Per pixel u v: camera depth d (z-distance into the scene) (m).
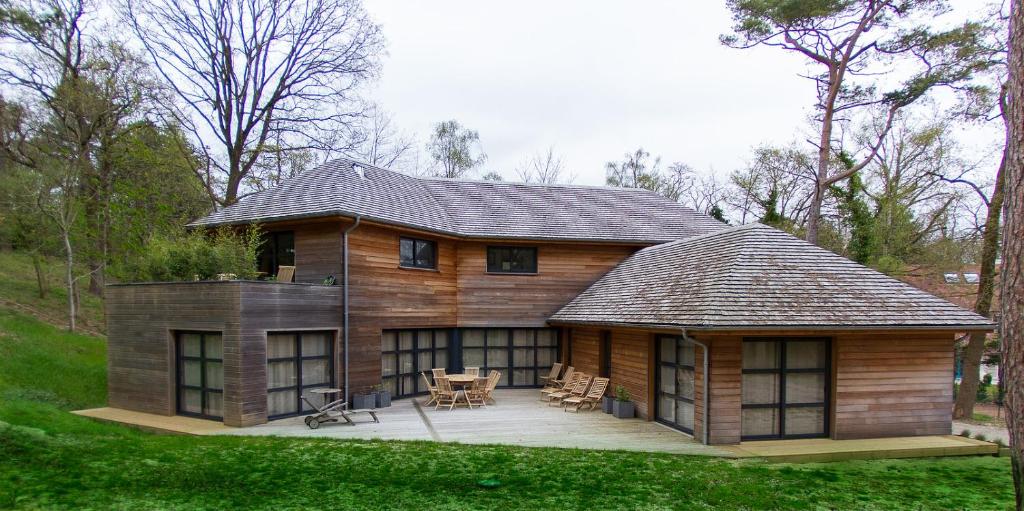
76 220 19.53
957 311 11.20
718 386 10.55
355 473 8.44
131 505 6.77
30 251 20.11
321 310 13.20
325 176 16.33
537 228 17.98
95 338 18.55
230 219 14.81
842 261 12.26
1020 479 5.02
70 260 18.19
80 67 21.12
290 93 24.88
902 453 10.34
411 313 15.74
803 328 10.12
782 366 11.03
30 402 11.80
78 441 9.45
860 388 11.12
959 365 27.80
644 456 9.78
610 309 14.32
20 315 17.72
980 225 21.48
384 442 10.50
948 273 21.88
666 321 10.94
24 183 17.84
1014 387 5.10
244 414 11.48
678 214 21.34
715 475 8.76
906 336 11.35
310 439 10.61
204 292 11.94
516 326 17.70
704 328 9.83
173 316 12.45
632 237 18.48
